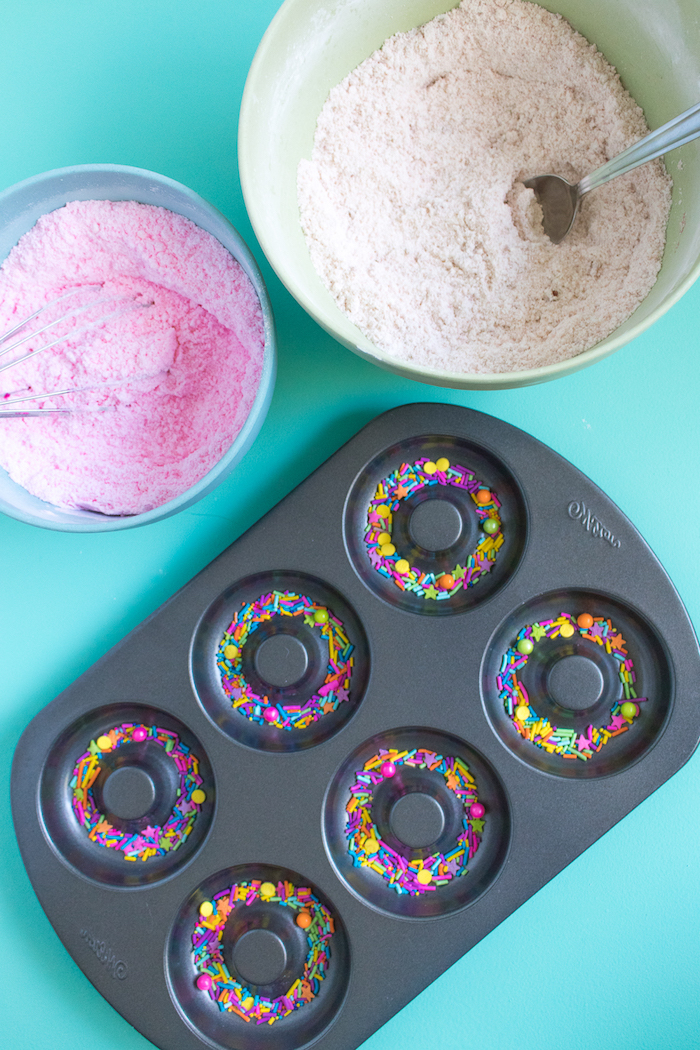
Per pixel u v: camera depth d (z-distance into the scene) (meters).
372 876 0.62
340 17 0.57
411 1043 0.64
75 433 0.61
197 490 0.57
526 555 0.61
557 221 0.59
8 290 0.61
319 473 0.61
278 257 0.55
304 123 0.59
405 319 0.58
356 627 0.62
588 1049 0.63
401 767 0.62
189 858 0.61
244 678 0.62
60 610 0.64
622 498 0.64
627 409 0.64
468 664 0.61
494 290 0.58
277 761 0.61
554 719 0.62
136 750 0.62
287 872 0.62
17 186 0.58
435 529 0.61
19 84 0.65
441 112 0.59
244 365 0.61
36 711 0.64
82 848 0.62
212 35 0.64
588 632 0.62
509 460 0.61
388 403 0.64
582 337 0.57
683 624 0.60
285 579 0.62
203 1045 0.60
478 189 0.59
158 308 0.61
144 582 0.64
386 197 0.59
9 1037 0.64
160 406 0.62
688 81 0.56
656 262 0.57
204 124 0.64
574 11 0.58
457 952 0.60
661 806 0.63
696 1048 0.63
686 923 0.63
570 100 0.59
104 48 0.65
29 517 0.58
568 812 0.60
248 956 0.61
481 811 0.62
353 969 0.60
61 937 0.61
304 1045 0.60
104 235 0.60
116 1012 0.63
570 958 0.63
